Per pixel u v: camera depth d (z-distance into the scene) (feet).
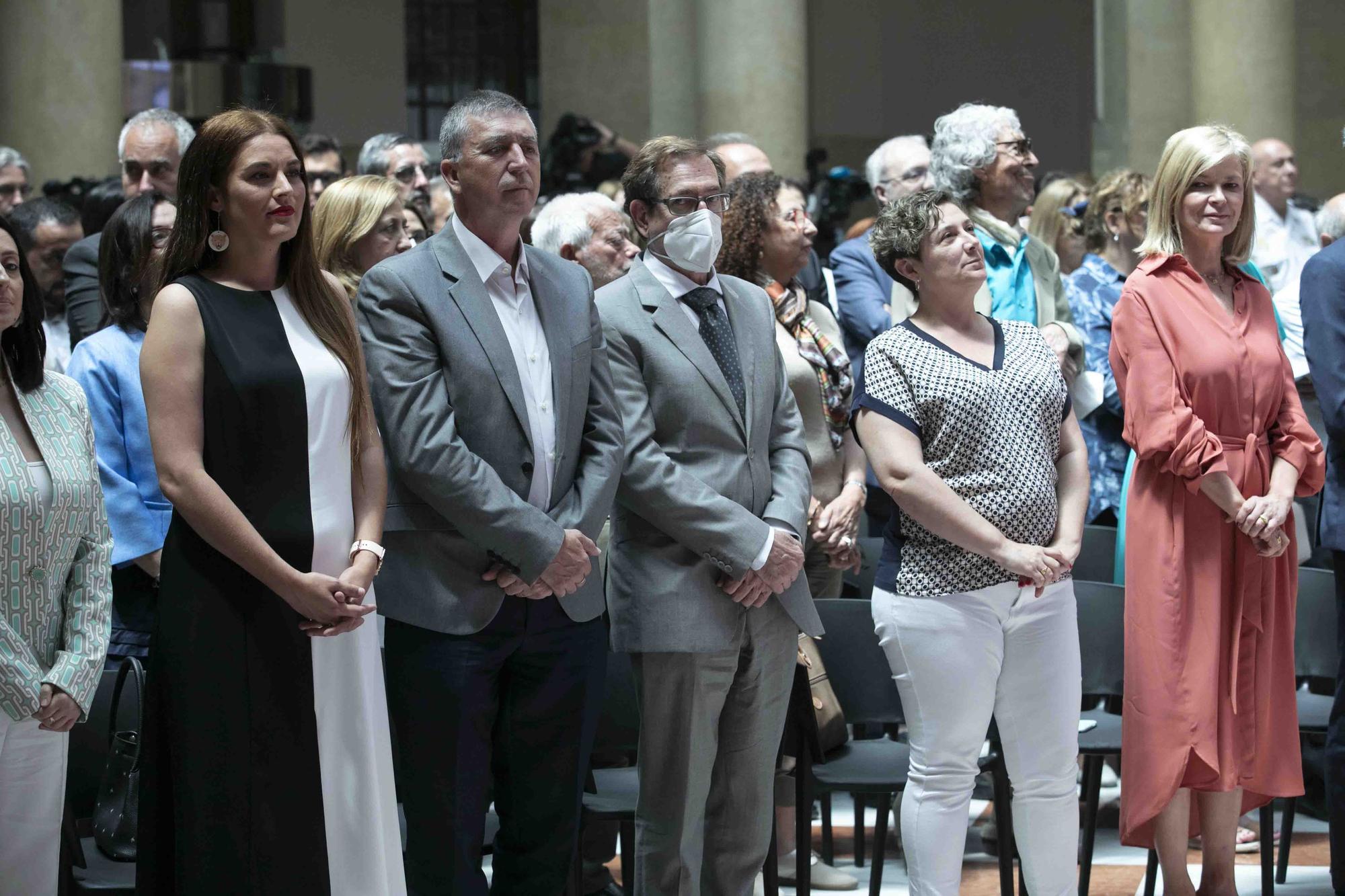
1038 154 53.11
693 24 35.81
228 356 9.83
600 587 11.34
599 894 14.02
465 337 10.80
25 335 10.33
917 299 12.84
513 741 11.15
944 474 12.08
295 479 9.96
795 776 13.38
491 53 54.80
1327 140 41.81
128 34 47.62
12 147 28.63
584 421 11.26
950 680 11.98
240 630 9.74
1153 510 12.88
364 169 20.06
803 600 11.91
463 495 10.39
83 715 10.13
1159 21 37.83
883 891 14.46
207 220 10.14
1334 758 13.43
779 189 14.58
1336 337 13.46
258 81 41.42
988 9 52.70
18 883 10.14
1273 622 13.00
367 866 10.03
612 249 14.42
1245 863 15.21
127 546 12.41
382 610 10.87
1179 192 12.96
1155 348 12.84
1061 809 12.17
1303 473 13.03
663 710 11.59
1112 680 14.34
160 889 9.78
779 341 14.12
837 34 51.67
